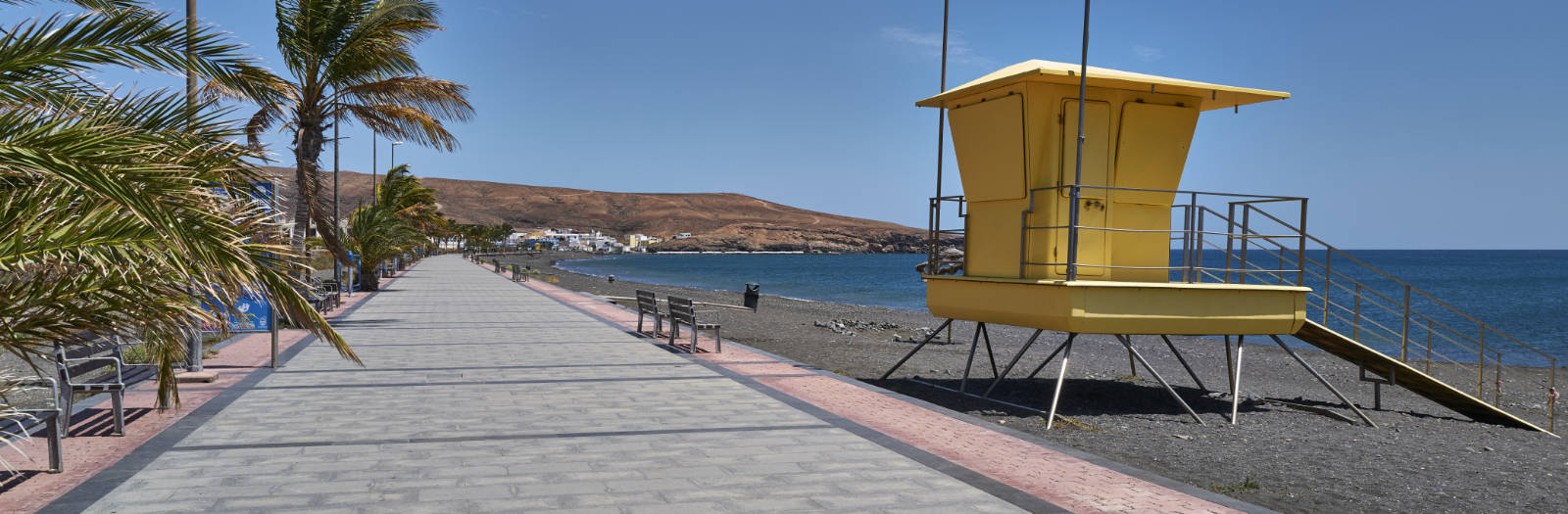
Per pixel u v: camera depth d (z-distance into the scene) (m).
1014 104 9.38
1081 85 8.61
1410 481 6.57
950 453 6.21
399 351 12.46
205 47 4.95
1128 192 9.69
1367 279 89.31
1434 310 43.19
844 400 8.48
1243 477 6.56
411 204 44.75
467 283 40.31
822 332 20.84
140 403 7.80
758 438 6.70
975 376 12.67
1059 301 8.66
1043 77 9.03
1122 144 9.51
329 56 17.45
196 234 4.08
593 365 11.09
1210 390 11.85
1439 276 93.94
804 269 134.50
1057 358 16.05
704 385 9.45
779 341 17.91
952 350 17.19
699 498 5.00
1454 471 6.98
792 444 6.46
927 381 12.04
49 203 4.12
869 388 9.32
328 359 11.25
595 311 21.84
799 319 25.58
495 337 14.90
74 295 4.35
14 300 4.20
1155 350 18.58
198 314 4.75
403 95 18.11
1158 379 9.70
